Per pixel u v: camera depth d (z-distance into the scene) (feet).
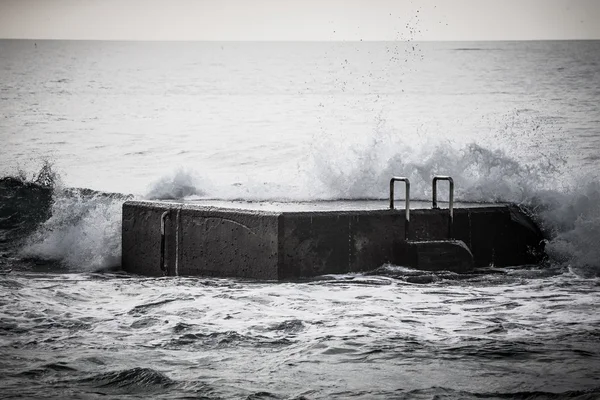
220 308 66.74
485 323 61.87
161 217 83.56
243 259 79.61
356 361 51.52
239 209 80.18
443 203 91.25
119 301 70.23
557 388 46.24
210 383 47.14
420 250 81.92
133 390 45.96
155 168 199.41
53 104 373.81
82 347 54.65
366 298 71.00
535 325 61.21
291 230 78.13
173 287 75.87
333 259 80.18
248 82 500.33
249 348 54.65
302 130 274.57
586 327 60.44
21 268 89.81
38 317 63.16
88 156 219.41
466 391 45.91
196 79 524.93
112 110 348.79
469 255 83.66
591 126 274.77
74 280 81.56
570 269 86.69
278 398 44.73
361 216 81.10
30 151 227.61
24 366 50.08
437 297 71.87
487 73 507.71
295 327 60.34
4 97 404.16
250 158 217.97
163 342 56.08
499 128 276.21
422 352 53.42
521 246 89.04
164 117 321.32
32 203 109.60
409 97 384.06
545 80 450.30
